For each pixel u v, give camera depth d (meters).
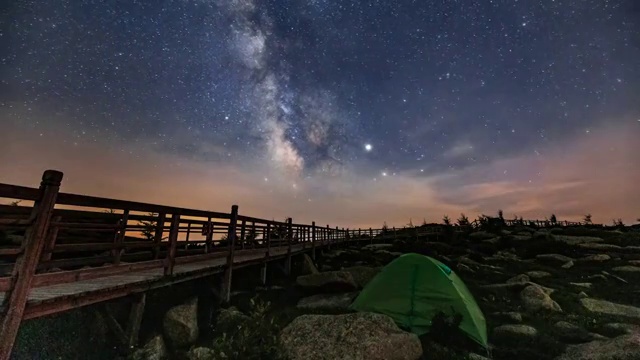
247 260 10.40
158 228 6.45
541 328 7.62
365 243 31.34
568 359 5.84
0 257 6.62
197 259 7.74
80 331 5.56
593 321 8.36
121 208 5.33
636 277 13.82
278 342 5.84
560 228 31.02
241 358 5.25
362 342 5.43
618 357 5.52
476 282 12.54
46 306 3.92
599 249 20.48
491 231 30.72
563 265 16.59
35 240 3.71
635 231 27.02
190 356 5.53
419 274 7.61
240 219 10.57
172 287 7.93
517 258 18.95
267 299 9.89
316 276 11.12
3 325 3.33
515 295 10.62
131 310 5.86
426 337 6.73
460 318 6.79
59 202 4.11
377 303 7.74
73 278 4.27
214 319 7.52
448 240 27.98
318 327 6.00
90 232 9.15
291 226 15.96
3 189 3.24
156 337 5.89
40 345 4.97
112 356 5.46
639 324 8.27
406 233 34.66
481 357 5.91
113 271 5.04
